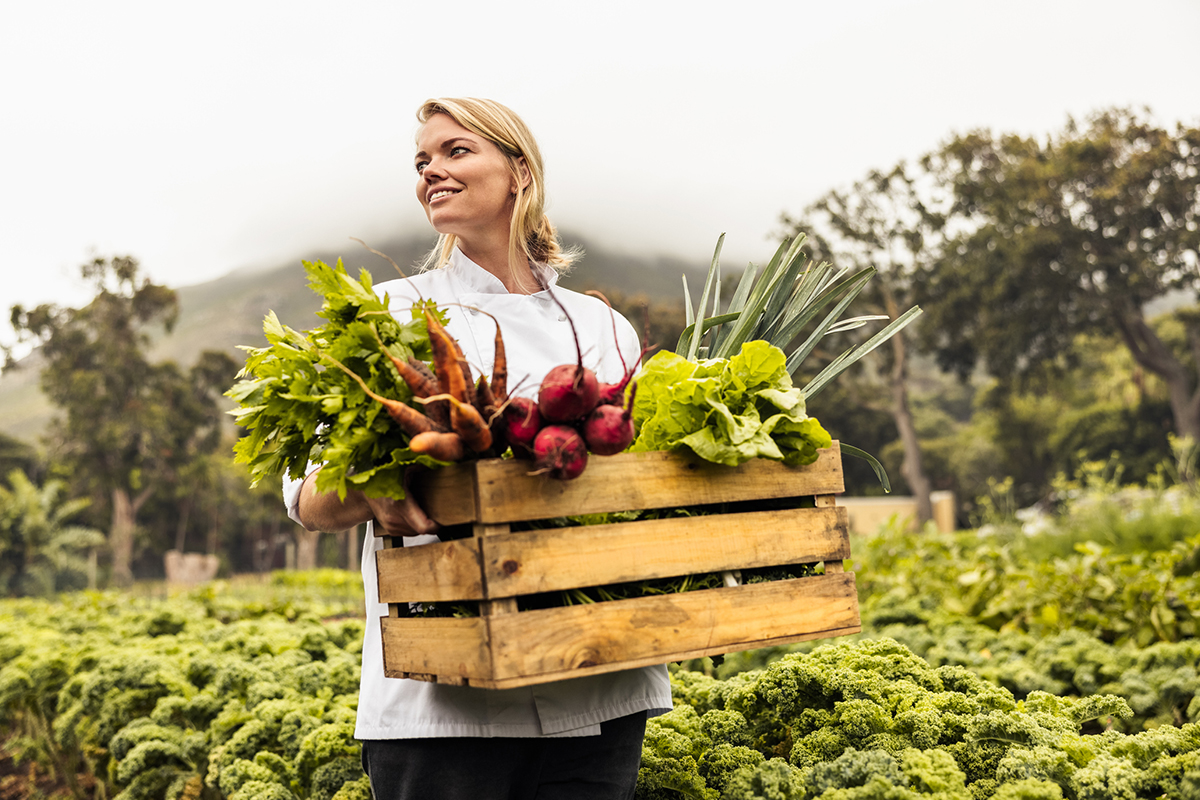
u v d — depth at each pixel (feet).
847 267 7.37
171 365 155.63
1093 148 120.98
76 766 15.66
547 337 6.73
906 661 8.73
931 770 6.37
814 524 6.04
